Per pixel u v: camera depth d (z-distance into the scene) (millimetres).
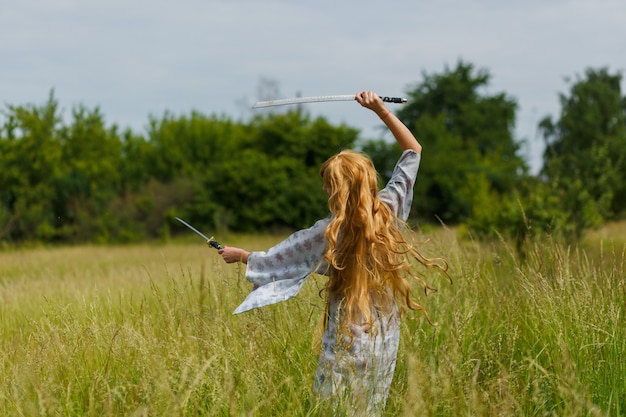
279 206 36438
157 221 35906
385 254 3729
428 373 3594
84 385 4027
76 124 40531
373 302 3715
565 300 4840
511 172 45531
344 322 3635
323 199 36469
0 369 4320
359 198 3705
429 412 3238
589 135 49188
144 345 4145
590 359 4203
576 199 13344
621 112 50000
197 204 35938
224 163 37844
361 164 3764
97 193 36406
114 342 4410
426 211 40594
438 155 42438
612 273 4992
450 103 64625
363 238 3678
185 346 4531
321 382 3715
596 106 49469
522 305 5184
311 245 3758
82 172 37250
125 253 21297
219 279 5449
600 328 4438
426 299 5711
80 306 5465
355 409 3434
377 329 3631
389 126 4133
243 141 44531
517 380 3984
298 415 3625
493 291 5633
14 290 7754
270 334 4332
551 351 4477
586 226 12727
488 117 63156
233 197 36500
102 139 41531
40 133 34969
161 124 46562
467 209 39125
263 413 3570
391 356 3730
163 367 3705
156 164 43594
